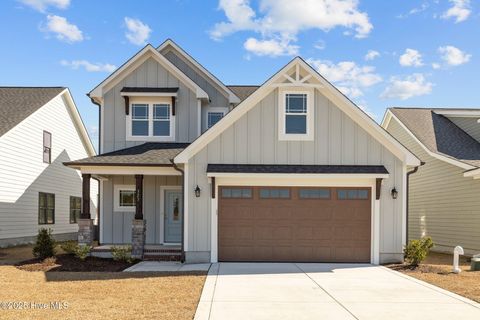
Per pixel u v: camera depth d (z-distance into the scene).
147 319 7.50
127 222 17.70
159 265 13.77
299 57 14.46
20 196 20.58
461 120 21.84
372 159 14.55
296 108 14.70
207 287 10.24
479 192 16.67
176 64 19.34
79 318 7.52
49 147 23.48
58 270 12.67
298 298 9.20
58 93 24.08
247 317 7.73
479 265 13.16
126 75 18.11
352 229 14.52
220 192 14.52
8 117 20.66
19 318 7.49
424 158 20.72
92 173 15.11
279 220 14.53
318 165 14.50
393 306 8.59
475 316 7.94
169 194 17.73
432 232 20.06
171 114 17.94
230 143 14.50
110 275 11.88
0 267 13.16
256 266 13.53
